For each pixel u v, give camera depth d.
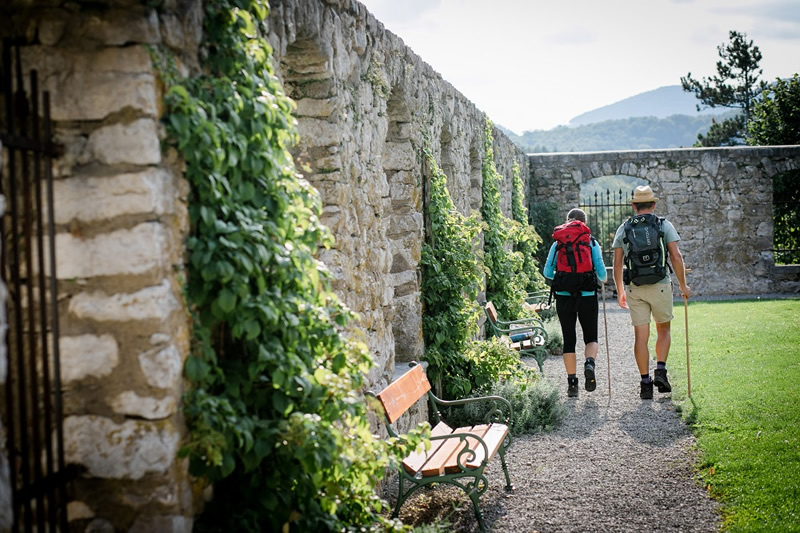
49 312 2.71
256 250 2.89
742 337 9.54
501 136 12.55
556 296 7.20
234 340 3.10
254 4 3.20
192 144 2.74
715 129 32.16
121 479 2.68
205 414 2.71
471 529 4.11
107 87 2.60
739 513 4.01
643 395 6.88
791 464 4.61
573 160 17.31
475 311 7.07
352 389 3.37
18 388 2.51
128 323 2.64
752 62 31.64
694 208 16.64
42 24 2.62
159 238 2.64
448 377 6.68
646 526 4.01
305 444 2.87
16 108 2.61
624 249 7.00
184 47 2.83
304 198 3.38
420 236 6.48
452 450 4.47
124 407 2.67
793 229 19.58
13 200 2.47
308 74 4.34
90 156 2.63
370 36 5.21
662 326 6.86
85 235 2.65
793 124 21.42
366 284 4.95
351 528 3.27
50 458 2.58
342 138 4.51
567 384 7.58
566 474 4.95
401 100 6.12
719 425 5.64
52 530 2.59
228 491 3.02
